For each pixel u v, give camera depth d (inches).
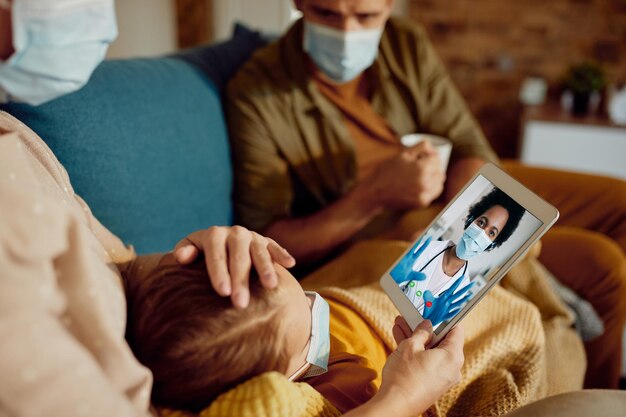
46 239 15.3
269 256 19.8
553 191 51.3
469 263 24.5
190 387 18.2
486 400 26.9
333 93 48.6
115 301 17.5
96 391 14.1
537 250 41.7
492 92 102.9
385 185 40.6
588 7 93.0
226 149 44.4
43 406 13.1
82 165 30.6
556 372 33.0
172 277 19.6
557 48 97.2
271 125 45.1
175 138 37.4
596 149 85.9
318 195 48.4
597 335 41.5
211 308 18.3
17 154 17.1
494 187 25.9
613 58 95.9
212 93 44.1
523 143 89.0
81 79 19.5
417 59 51.2
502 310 32.9
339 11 40.4
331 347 25.9
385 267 36.8
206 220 40.7
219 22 99.8
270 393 17.6
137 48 101.5
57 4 17.2
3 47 17.3
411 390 19.2
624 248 47.8
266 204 44.8
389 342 27.5
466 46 99.9
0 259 14.1
